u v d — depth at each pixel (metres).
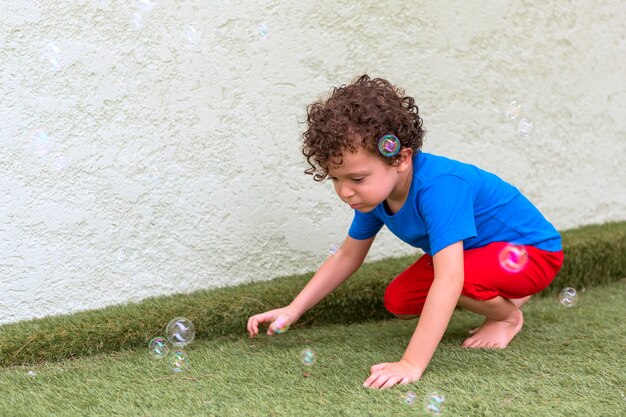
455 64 2.81
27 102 2.14
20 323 2.13
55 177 2.20
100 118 2.24
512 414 1.54
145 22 2.25
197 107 2.36
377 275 2.45
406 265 2.59
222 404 1.63
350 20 2.57
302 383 1.75
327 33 2.54
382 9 2.63
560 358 1.92
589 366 1.85
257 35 2.42
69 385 1.79
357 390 1.70
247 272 2.51
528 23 2.97
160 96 2.30
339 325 2.33
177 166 2.36
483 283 1.93
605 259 2.87
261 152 2.47
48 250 2.22
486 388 1.70
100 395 1.71
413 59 2.72
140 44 2.26
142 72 2.27
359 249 2.07
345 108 1.69
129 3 2.23
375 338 2.17
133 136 2.29
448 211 1.78
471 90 2.86
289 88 2.49
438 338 1.74
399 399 1.63
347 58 2.58
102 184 2.27
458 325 2.30
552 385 1.72
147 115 2.29
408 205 1.85
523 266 1.97
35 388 1.77
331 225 2.62
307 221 2.58
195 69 2.34
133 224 2.32
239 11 2.38
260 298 2.26
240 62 2.40
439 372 1.81
